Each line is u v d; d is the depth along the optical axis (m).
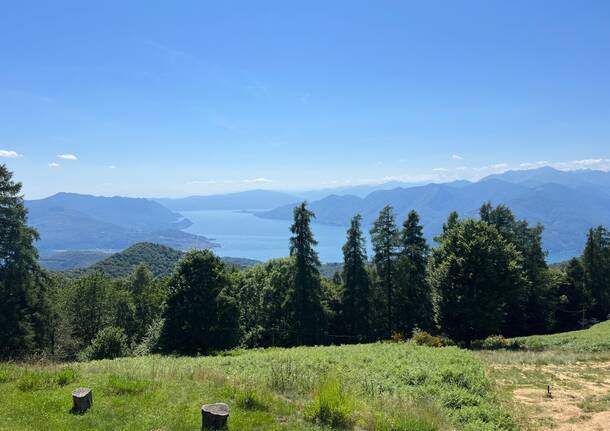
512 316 46.62
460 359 17.91
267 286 50.78
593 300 60.12
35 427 7.86
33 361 16.20
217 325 34.19
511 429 10.07
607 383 15.02
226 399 9.70
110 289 53.94
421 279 43.59
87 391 9.08
